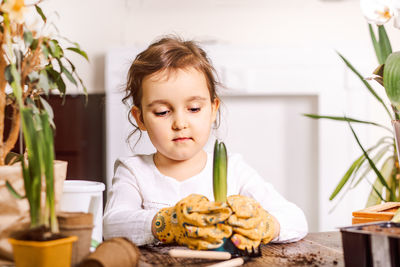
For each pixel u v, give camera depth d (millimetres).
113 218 1106
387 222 819
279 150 3078
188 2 3150
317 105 3037
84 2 3080
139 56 1236
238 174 1346
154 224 1021
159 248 979
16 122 824
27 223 778
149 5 3137
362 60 2998
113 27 3123
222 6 3164
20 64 792
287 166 3084
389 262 732
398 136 966
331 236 1128
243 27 3184
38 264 690
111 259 733
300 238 1071
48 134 737
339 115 3004
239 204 871
